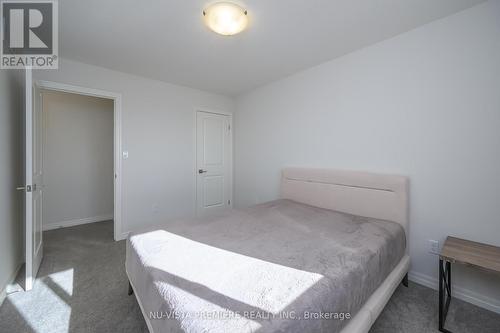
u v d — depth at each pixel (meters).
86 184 3.71
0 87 1.69
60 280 1.95
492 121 1.56
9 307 1.59
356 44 2.17
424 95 1.86
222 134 3.96
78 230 3.30
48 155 3.36
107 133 3.92
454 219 1.74
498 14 1.53
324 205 2.52
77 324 1.44
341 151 2.46
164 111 3.25
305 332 0.82
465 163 1.68
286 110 3.09
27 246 1.79
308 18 1.75
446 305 1.56
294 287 0.98
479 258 1.37
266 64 2.63
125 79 2.89
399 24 1.84
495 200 1.56
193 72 2.87
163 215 3.29
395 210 1.97
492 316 1.53
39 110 2.29
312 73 2.72
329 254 1.32
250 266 1.17
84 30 1.90
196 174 3.65
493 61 1.55
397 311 1.58
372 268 1.30
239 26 1.71
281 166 3.20
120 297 1.72
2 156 1.73
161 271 1.11
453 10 1.66
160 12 1.67
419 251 1.91
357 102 2.30
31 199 1.82
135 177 3.02
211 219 2.01
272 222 1.95
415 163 1.92
